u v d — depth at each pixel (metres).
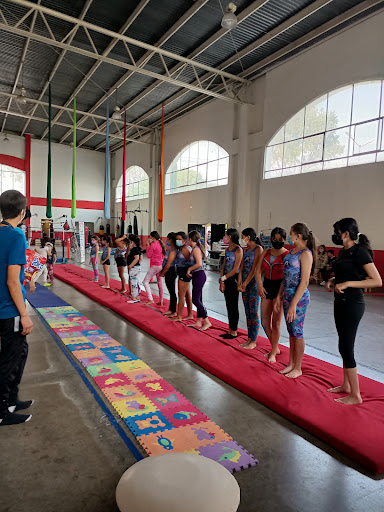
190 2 7.99
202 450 1.90
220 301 6.48
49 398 2.52
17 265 1.97
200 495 1.15
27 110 16.28
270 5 7.89
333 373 2.96
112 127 18.12
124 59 10.97
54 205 21.44
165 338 3.85
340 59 8.73
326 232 9.34
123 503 1.17
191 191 15.05
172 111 15.38
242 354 3.37
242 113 11.76
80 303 5.85
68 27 9.25
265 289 3.28
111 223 23.34
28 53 10.87
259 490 1.64
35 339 3.89
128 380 2.82
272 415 2.34
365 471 1.80
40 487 1.63
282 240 3.18
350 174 8.70
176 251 4.75
